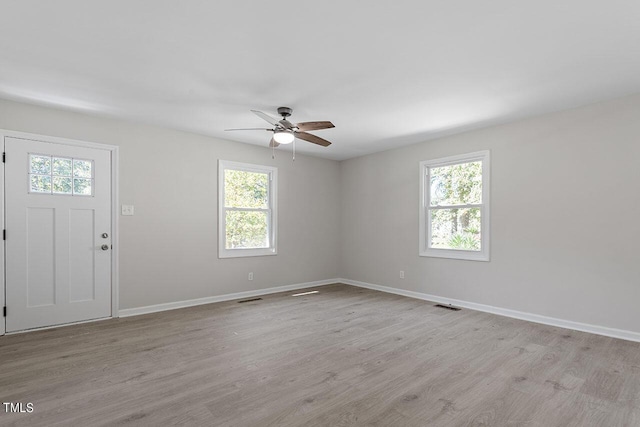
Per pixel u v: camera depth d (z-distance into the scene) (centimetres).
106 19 203
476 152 429
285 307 439
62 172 359
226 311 419
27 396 212
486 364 262
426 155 488
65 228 360
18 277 334
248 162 507
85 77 282
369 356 278
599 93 313
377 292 536
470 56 248
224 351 288
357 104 345
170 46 235
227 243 491
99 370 250
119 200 393
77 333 332
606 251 328
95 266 377
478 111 364
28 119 341
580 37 221
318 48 238
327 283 608
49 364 260
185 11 195
